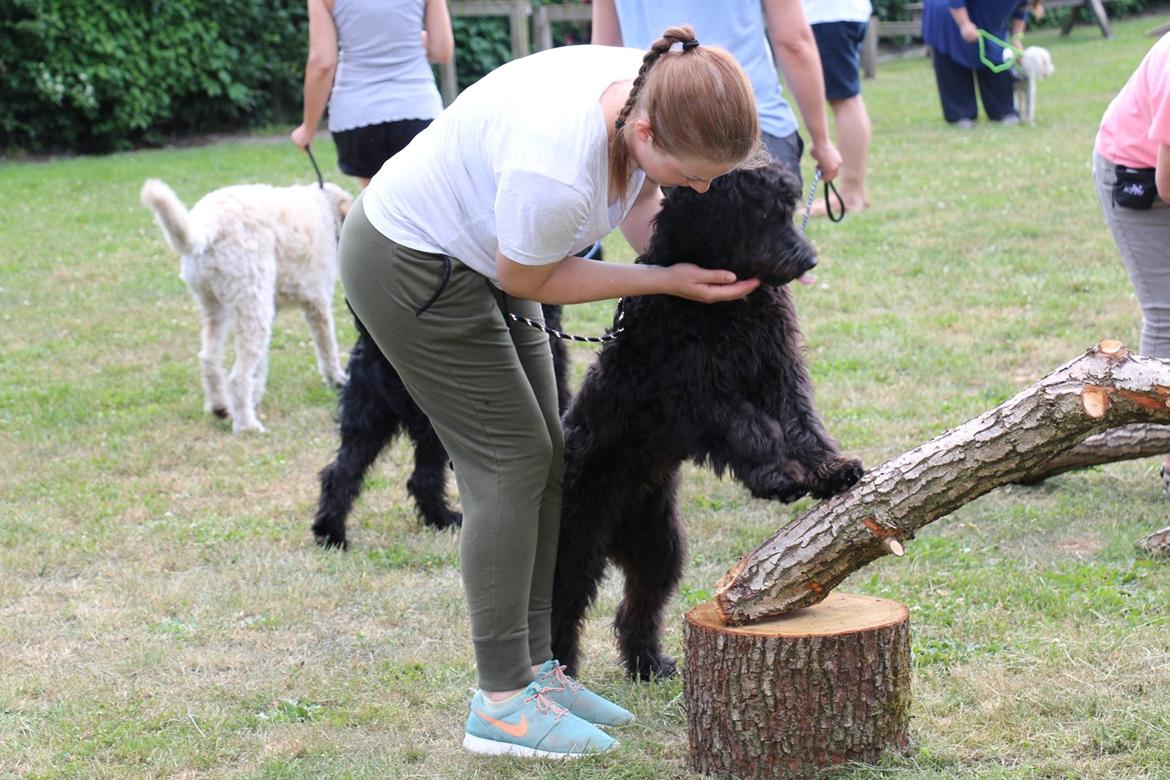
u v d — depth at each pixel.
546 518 3.19
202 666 3.78
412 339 2.92
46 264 10.05
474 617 3.08
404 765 3.13
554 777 3.00
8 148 16.55
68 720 3.41
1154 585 3.88
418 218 2.84
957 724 3.08
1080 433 2.60
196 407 6.68
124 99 16.34
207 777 3.12
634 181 2.82
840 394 6.12
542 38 17.64
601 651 3.87
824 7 9.66
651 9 4.52
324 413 6.59
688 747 3.03
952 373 6.34
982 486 2.69
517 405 2.97
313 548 4.79
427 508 4.98
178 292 9.19
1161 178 4.09
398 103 6.32
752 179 2.96
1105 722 3.00
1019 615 3.71
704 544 4.62
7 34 15.62
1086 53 20.77
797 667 2.78
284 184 12.98
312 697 3.55
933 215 10.00
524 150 2.61
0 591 4.39
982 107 15.84
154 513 5.20
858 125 10.09
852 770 2.81
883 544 2.76
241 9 17.42
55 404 6.71
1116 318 7.01
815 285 8.16
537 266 2.69
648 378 3.19
